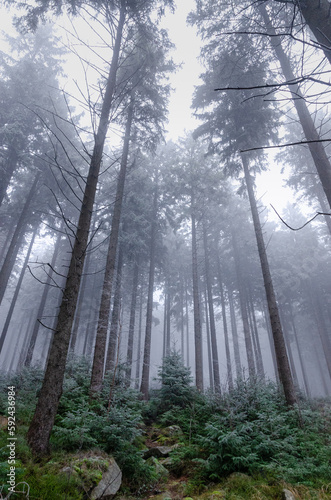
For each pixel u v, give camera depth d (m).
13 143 16.84
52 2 8.11
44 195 21.06
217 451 6.02
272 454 5.91
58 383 5.17
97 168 6.98
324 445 6.35
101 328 10.30
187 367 11.23
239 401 8.25
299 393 13.55
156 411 10.01
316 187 20.64
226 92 14.23
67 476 4.05
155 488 5.28
